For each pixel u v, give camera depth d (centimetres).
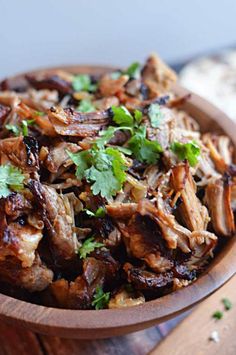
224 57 83
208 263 46
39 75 58
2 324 50
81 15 85
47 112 49
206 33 95
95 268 45
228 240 48
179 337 49
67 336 43
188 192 47
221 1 92
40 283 45
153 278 44
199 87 76
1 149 47
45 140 48
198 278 44
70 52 88
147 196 46
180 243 45
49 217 45
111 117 49
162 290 45
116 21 88
